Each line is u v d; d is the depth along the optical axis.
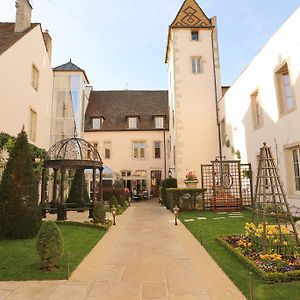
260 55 13.27
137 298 3.89
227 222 10.18
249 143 14.65
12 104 12.71
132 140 27.22
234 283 4.33
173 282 4.46
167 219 11.86
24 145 8.52
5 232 7.77
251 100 14.46
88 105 29.47
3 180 8.10
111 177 24.09
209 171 17.31
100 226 9.37
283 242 5.39
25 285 4.36
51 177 15.48
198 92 19.62
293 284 4.11
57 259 5.11
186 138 19.08
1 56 11.76
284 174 11.17
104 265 5.36
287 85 11.55
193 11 20.70
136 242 7.35
